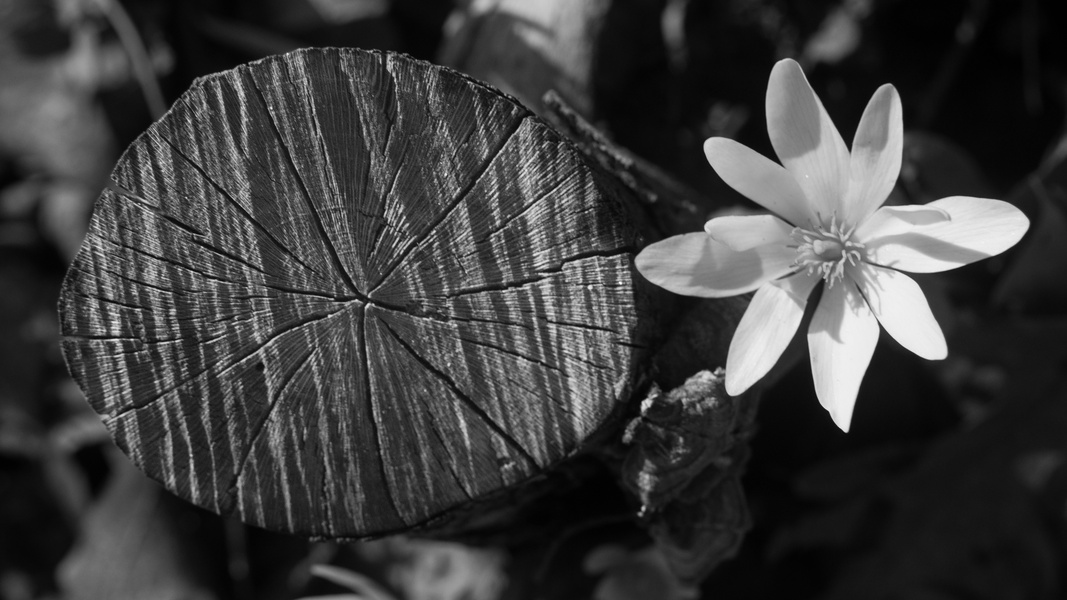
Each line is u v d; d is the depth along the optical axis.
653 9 0.38
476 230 0.31
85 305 0.31
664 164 0.40
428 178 0.30
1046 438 0.38
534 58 0.37
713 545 0.33
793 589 0.40
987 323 0.38
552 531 0.35
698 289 0.31
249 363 0.31
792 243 0.31
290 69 0.30
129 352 0.31
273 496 0.31
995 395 0.40
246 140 0.30
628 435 0.31
